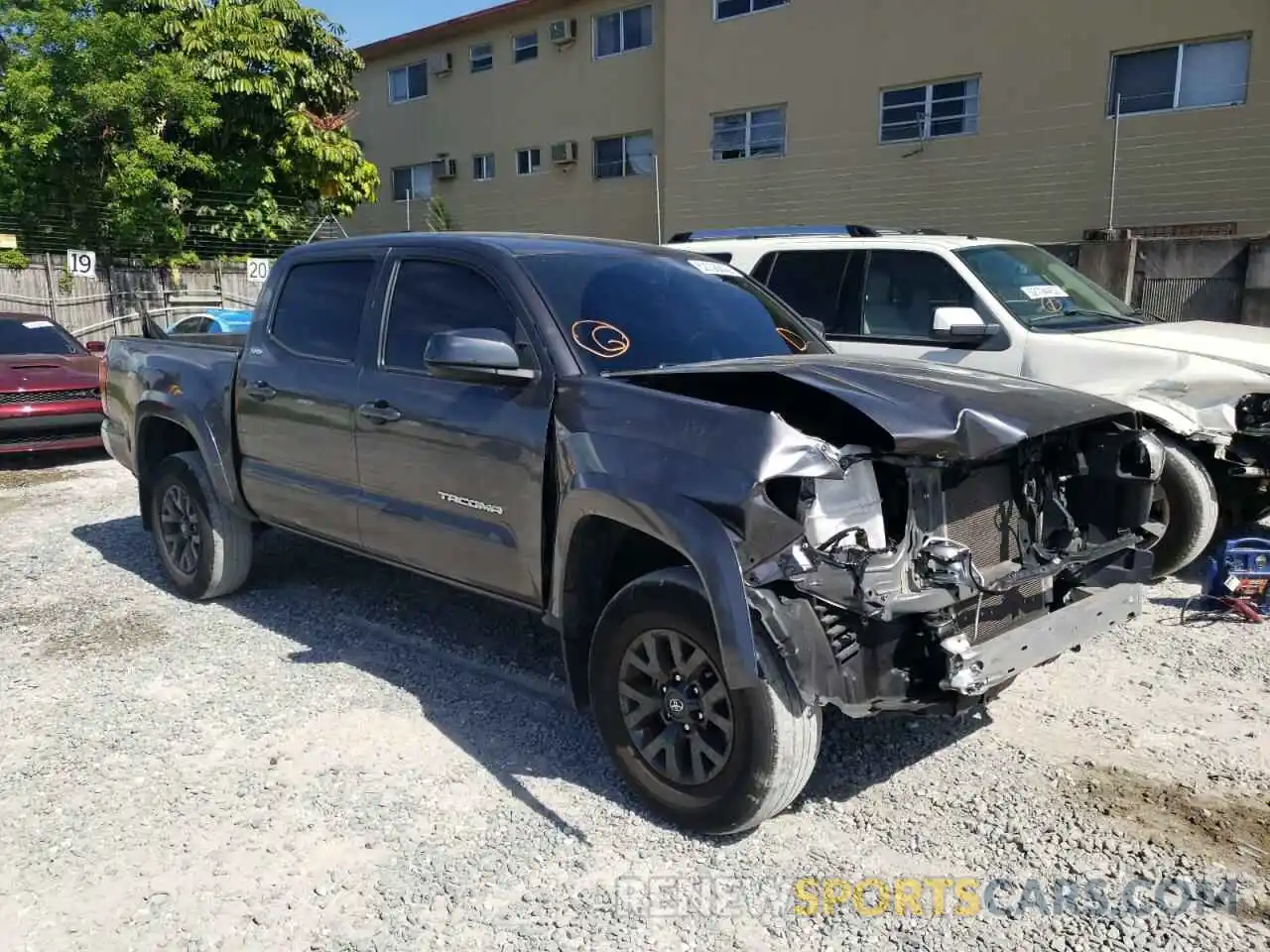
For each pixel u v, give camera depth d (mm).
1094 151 15750
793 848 3385
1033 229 16500
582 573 3734
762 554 2994
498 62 24156
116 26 16391
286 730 4227
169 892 3164
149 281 17406
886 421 3119
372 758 3988
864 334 7355
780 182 19141
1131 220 15578
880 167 17922
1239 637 5215
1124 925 2980
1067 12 15703
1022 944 2912
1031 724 4258
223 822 3545
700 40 19875
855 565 3012
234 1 18828
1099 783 3770
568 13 22500
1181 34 14812
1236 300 10859
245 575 5848
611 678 3596
